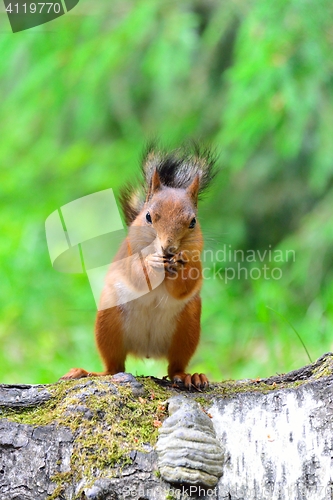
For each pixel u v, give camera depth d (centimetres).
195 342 764
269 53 1275
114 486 555
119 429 581
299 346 1084
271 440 583
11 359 1192
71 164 1555
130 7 1525
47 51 1520
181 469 557
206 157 858
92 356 1182
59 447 573
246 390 640
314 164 1323
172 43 1409
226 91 1480
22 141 1639
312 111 1327
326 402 594
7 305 1330
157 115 1545
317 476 568
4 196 1548
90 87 1490
